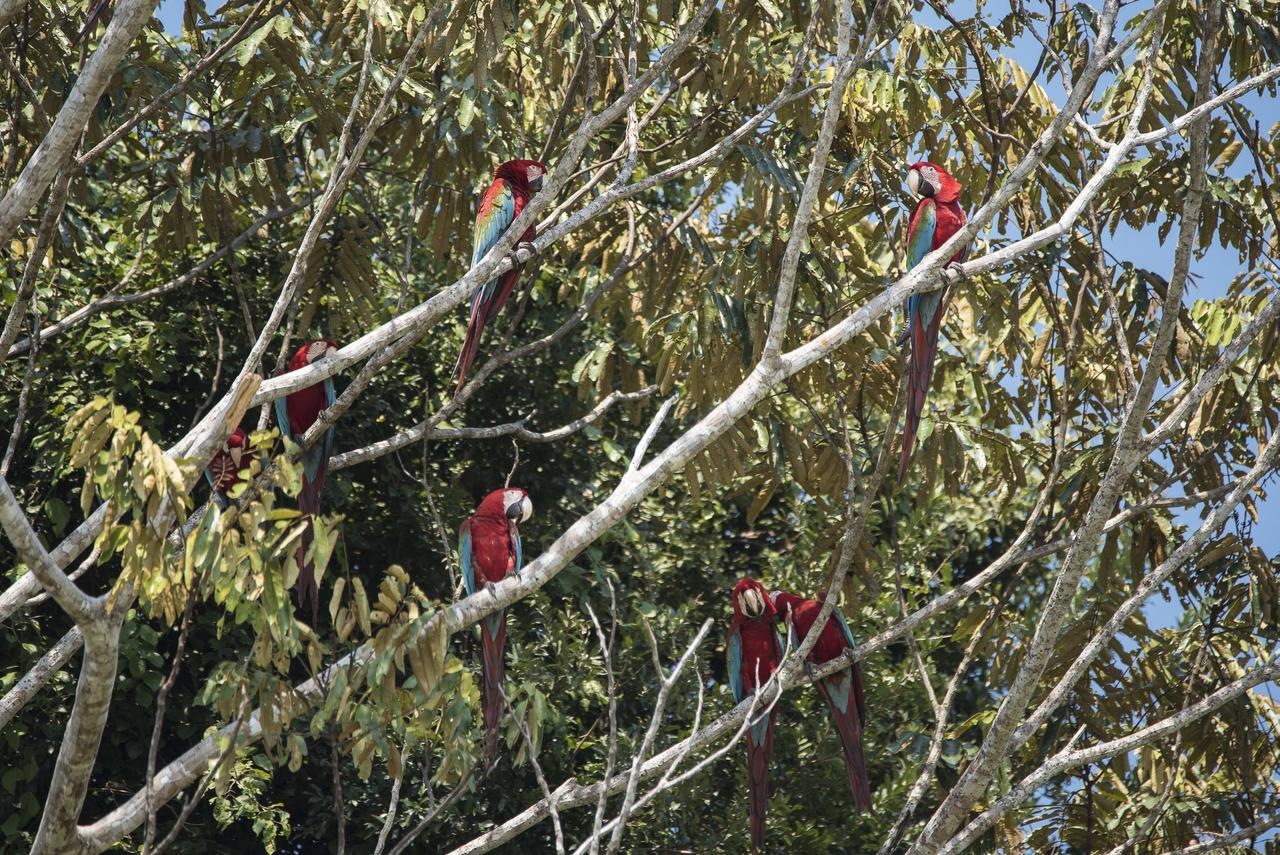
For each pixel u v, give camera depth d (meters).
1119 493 11.48
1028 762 17.23
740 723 12.11
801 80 15.70
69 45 15.46
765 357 11.48
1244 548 15.87
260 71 15.70
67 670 17.05
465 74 15.17
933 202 14.71
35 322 11.73
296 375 11.22
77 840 9.00
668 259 16.67
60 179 10.43
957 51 16.31
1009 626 16.86
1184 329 16.03
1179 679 16.47
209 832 18.20
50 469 17.08
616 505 11.16
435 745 11.11
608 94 16.70
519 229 11.73
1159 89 15.50
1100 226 15.52
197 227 17.22
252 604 8.32
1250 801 15.91
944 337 18.89
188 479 8.05
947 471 16.64
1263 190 15.30
